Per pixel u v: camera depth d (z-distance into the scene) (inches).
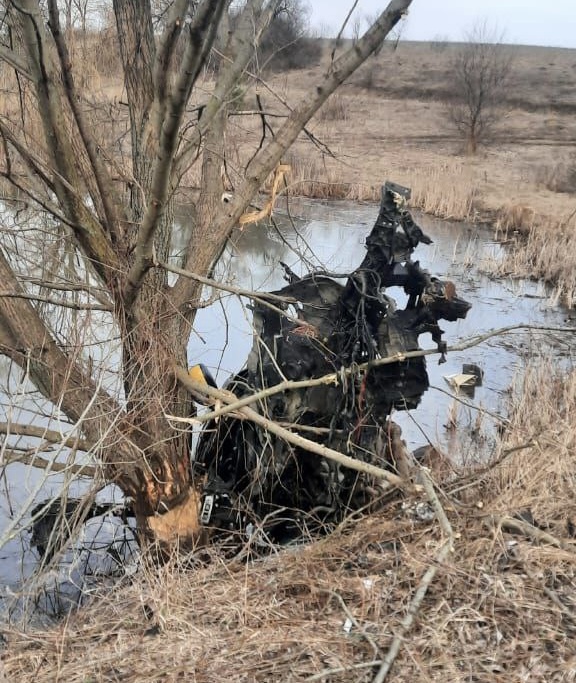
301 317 215.8
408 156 828.6
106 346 224.8
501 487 203.5
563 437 238.5
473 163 824.9
